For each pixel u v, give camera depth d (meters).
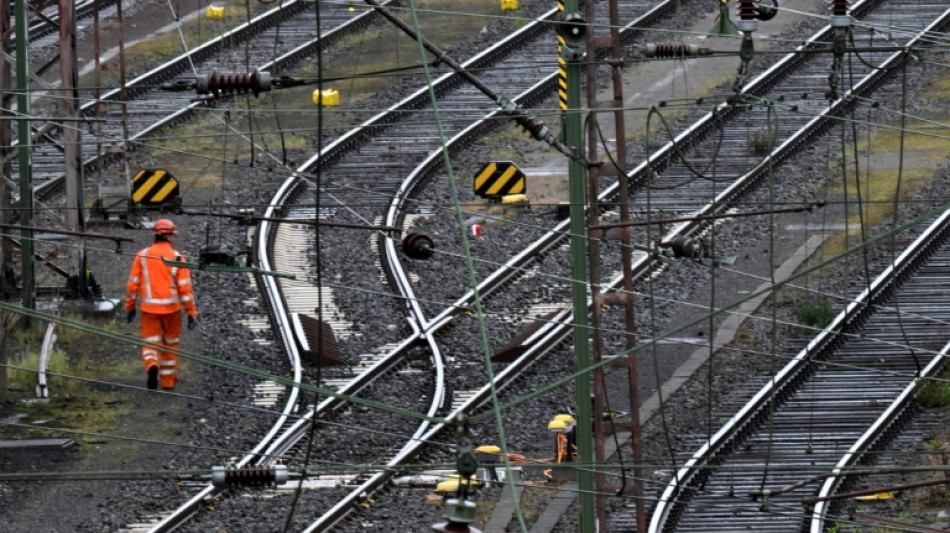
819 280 91.44
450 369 80.81
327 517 64.12
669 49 59.41
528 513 66.50
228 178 103.69
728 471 70.44
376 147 109.88
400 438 73.06
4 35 86.38
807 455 69.44
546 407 77.06
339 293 89.25
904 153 110.12
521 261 93.00
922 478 69.56
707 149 109.12
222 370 80.06
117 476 67.00
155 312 76.81
